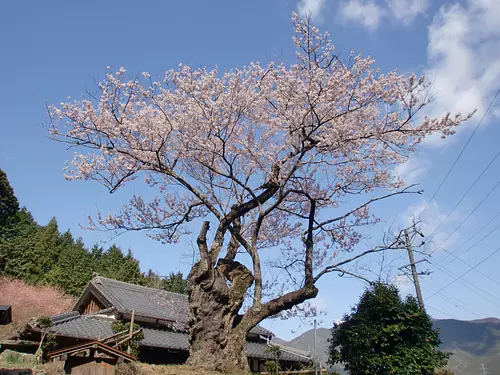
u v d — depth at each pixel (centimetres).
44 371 934
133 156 1012
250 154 1146
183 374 819
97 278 1909
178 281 3083
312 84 960
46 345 1285
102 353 807
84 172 1047
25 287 2817
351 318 1088
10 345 1374
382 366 971
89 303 1936
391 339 994
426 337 1010
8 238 3472
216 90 1016
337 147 1029
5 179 3656
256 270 1000
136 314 1596
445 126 988
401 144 1034
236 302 980
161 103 1052
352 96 993
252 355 1709
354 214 1271
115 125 1028
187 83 1000
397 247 1079
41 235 3544
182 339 1602
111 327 1505
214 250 1005
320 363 1465
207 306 931
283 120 1082
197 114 1034
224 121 1034
